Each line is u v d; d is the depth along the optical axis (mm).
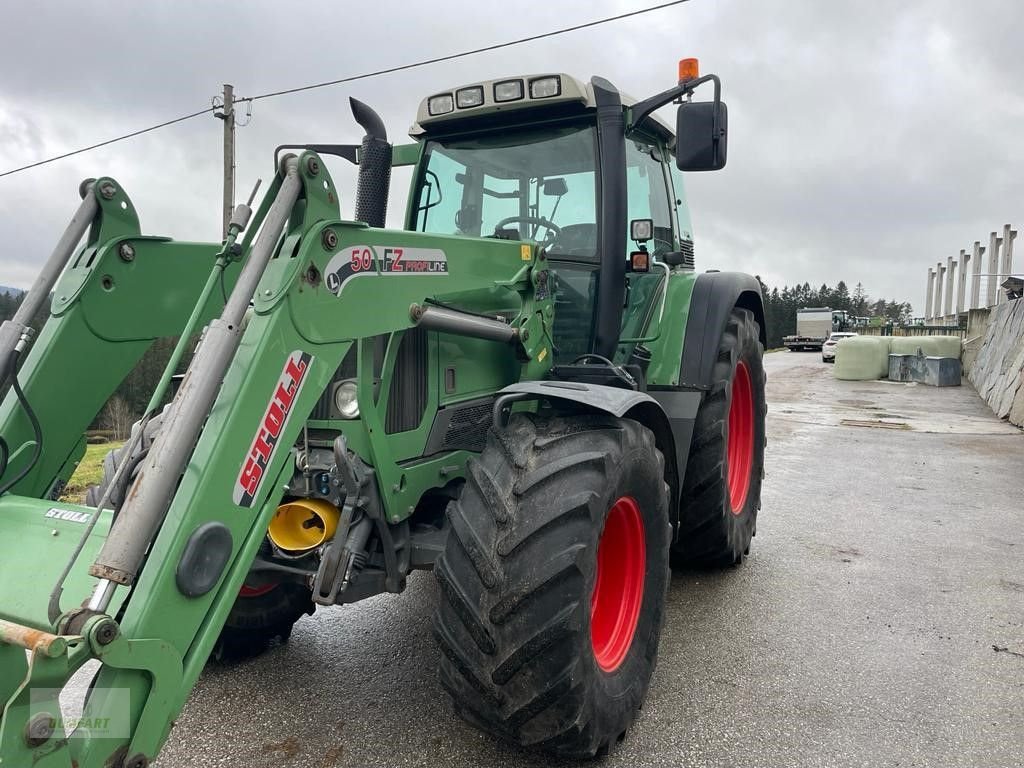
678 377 3686
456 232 3646
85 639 1526
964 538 4934
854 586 3998
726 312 3799
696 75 3107
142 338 2588
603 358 3104
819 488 6496
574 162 3383
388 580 2469
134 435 1956
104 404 2504
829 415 12133
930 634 3381
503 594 2117
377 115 3232
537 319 3053
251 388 1866
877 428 10523
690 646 3246
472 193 3611
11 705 1434
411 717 2660
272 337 1924
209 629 1767
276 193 2066
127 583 1625
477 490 2299
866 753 2443
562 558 2100
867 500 6039
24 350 2395
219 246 2818
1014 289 16938
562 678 2098
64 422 2389
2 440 2178
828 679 2947
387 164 3271
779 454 8328
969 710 2719
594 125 3352
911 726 2607
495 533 2203
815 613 3619
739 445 4523
